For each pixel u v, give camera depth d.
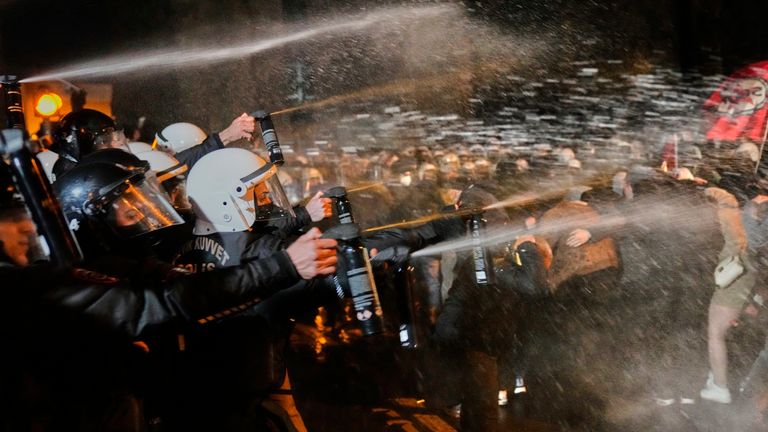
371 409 7.02
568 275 6.38
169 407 3.47
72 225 3.16
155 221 3.28
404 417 6.76
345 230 3.28
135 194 3.24
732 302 6.38
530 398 6.41
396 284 4.41
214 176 3.67
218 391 3.46
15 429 2.57
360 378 8.04
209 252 3.65
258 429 3.56
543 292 5.79
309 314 4.01
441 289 6.21
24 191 2.44
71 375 2.69
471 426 5.47
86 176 3.17
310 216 5.40
